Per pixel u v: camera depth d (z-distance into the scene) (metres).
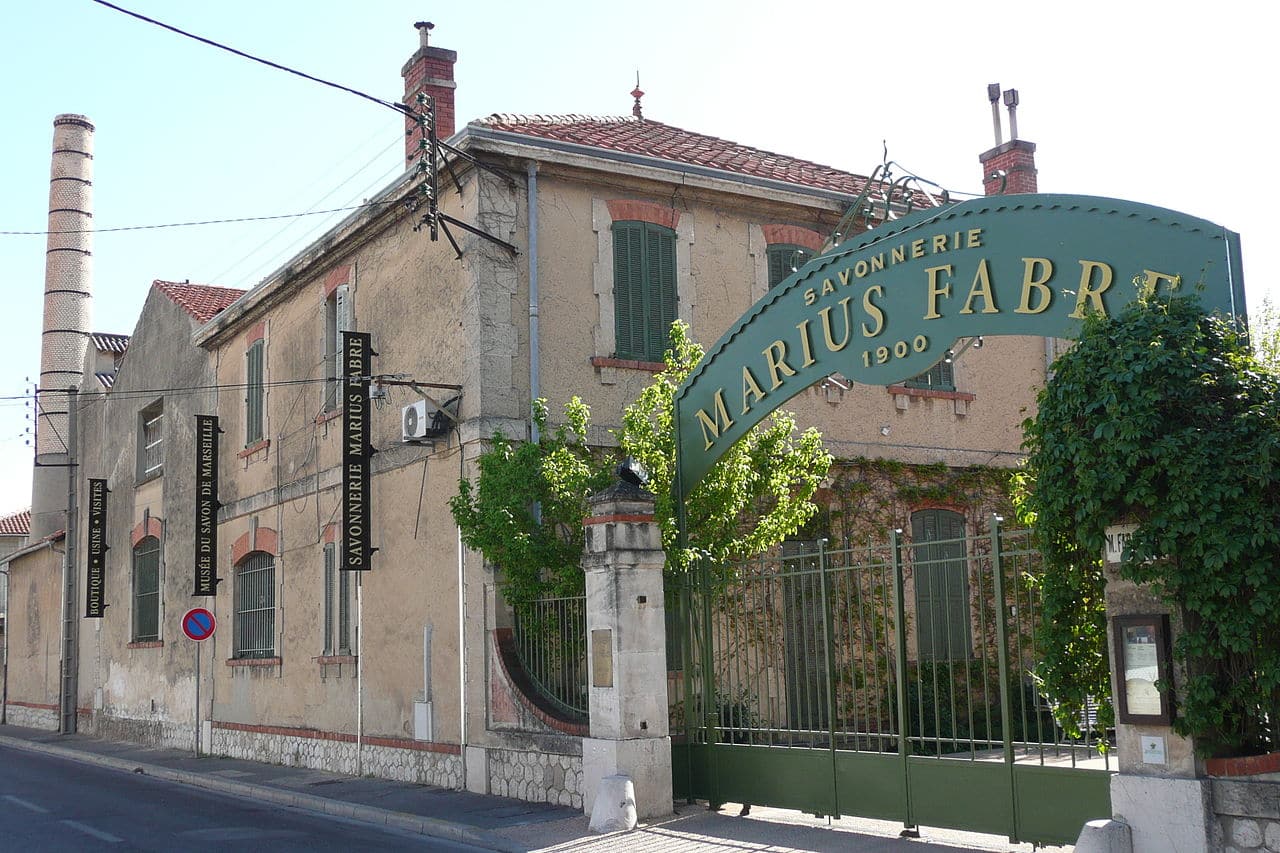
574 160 14.98
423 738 15.07
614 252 15.36
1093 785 8.48
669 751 11.48
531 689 13.27
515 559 12.65
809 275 10.87
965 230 9.51
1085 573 8.22
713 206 16.34
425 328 15.45
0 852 11.01
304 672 18.33
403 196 15.59
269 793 15.52
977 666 14.27
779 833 10.34
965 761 9.38
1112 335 7.80
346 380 16.09
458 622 14.46
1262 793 7.25
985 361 18.53
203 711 21.86
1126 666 7.86
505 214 14.63
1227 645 7.33
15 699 34.47
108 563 27.52
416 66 17.34
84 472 29.88
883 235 10.17
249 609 20.67
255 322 20.83
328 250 17.78
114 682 26.62
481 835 11.14
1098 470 7.71
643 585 11.57
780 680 12.48
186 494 23.23
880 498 16.94
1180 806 7.50
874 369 10.18
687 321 15.79
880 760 10.08
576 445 14.45
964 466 17.86
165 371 24.80
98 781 18.39
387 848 10.96
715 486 12.45
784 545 15.79
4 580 44.53
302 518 18.66
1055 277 8.88
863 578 15.43
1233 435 7.32
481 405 14.13
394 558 15.99
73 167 38.50
